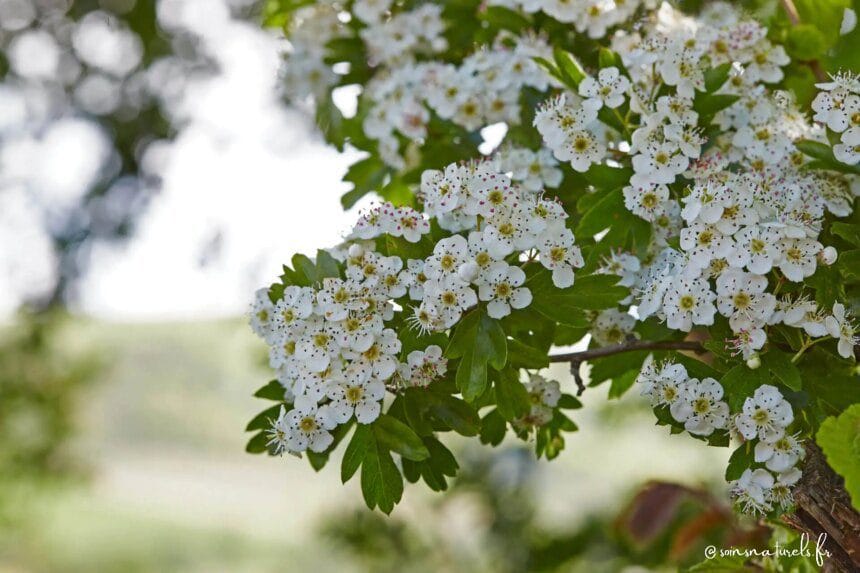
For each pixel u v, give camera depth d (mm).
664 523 822
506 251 642
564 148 676
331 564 2637
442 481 668
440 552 1285
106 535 2795
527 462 1273
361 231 655
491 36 789
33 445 1744
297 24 837
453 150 772
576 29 756
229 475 3398
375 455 643
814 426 647
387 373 642
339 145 831
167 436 3564
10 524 1824
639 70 691
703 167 667
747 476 638
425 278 649
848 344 640
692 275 641
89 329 3053
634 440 1716
